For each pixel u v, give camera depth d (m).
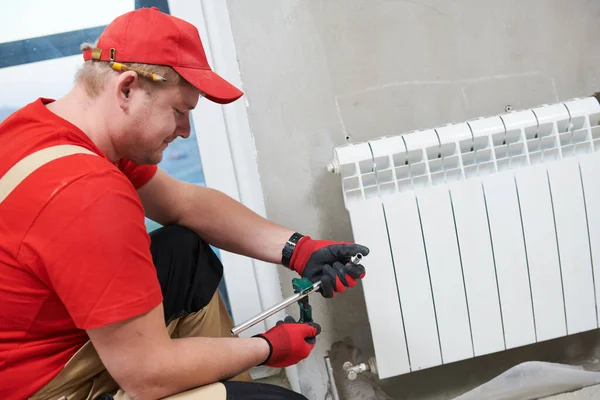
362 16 1.37
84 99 0.88
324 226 1.45
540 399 1.34
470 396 1.37
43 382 0.85
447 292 1.29
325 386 1.50
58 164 0.78
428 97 1.42
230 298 1.50
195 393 0.86
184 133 0.93
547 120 1.29
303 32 1.36
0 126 0.88
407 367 1.31
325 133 1.41
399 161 1.29
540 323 1.34
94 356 0.88
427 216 1.26
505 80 1.44
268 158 1.41
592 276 1.34
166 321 1.08
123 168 1.08
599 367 1.53
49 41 1.35
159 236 1.09
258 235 1.17
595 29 1.45
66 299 0.77
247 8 1.34
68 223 0.75
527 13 1.42
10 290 0.79
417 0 1.38
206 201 1.18
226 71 1.38
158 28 0.84
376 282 1.27
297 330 0.98
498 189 1.28
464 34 1.41
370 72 1.40
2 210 0.78
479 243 1.29
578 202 1.31
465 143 1.29
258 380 1.55
